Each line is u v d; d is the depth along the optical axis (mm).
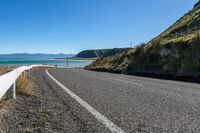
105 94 10797
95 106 8078
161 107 7934
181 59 25297
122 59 42969
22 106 8070
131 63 35375
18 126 5773
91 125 5812
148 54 31875
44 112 7234
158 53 29844
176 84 15984
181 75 23062
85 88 13016
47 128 5598
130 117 6602
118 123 5992
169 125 5805
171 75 24344
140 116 6715
